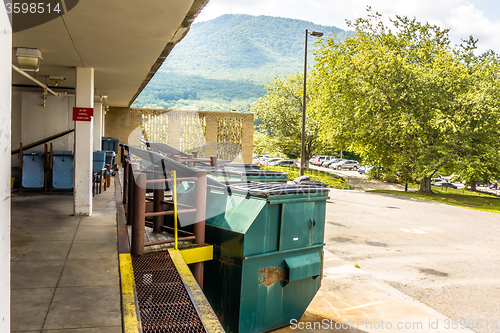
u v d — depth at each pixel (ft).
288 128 137.90
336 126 91.50
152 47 18.71
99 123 44.27
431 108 80.64
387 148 91.15
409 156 84.48
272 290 14.51
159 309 9.79
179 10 13.01
